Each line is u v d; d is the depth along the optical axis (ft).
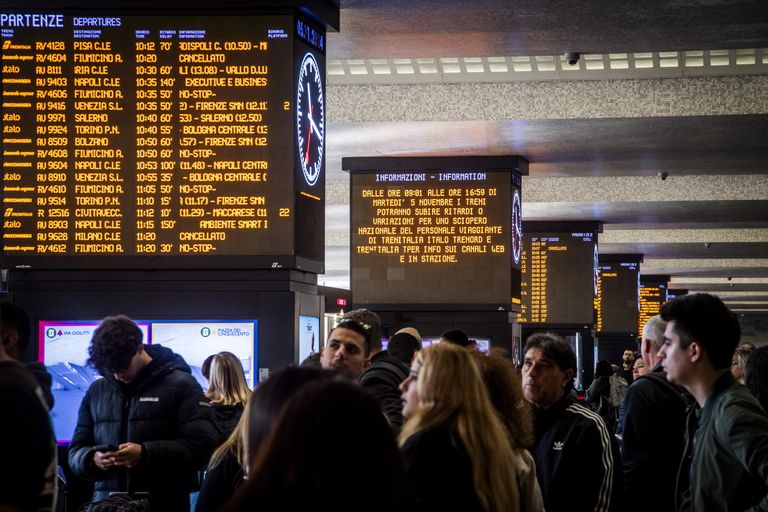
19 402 8.76
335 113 47.52
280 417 6.53
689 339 12.35
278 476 6.31
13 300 28.22
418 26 34.63
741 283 152.35
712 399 12.21
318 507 6.27
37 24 28.37
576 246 79.00
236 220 28.43
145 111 28.45
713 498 12.01
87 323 28.09
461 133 49.83
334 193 72.43
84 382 27.81
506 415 12.27
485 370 12.38
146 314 28.40
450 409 10.51
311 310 30.30
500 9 32.76
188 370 18.16
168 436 17.40
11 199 28.37
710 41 36.86
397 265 55.26
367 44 37.09
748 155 55.72
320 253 30.76
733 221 82.28
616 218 78.89
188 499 18.01
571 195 71.26
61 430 27.48
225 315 28.45
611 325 106.52
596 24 34.58
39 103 28.37
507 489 10.61
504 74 46.42
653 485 16.21
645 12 33.09
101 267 28.32
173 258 28.40
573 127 48.32
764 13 33.01
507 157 55.21
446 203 55.42
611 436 15.34
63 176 28.35
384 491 6.54
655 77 45.70
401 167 55.77
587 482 14.80
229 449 14.34
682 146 53.16
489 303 54.65
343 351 17.17
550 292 78.84
